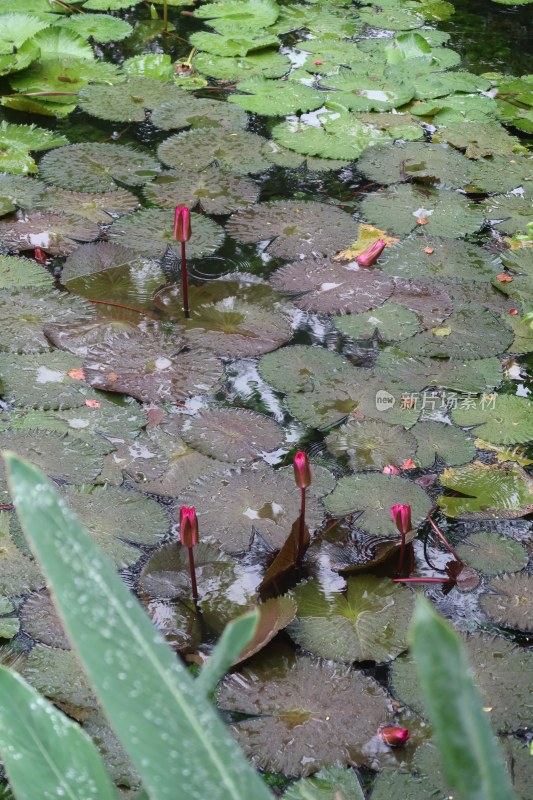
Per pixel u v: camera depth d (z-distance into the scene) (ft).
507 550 6.63
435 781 4.99
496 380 8.38
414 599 6.14
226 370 8.25
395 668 5.67
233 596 6.09
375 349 8.66
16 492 1.14
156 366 8.20
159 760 1.14
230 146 11.80
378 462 7.33
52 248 9.61
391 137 12.28
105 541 6.41
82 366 8.11
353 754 5.13
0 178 10.70
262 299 9.20
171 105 12.67
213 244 9.94
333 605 6.08
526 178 11.65
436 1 16.90
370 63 14.32
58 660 5.59
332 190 11.12
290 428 7.64
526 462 7.45
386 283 9.57
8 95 12.67
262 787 1.16
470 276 9.78
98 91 12.87
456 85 13.76
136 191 10.76
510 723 5.36
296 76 13.83
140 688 1.16
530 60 14.90
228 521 6.66
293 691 5.48
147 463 7.13
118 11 15.69
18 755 1.42
